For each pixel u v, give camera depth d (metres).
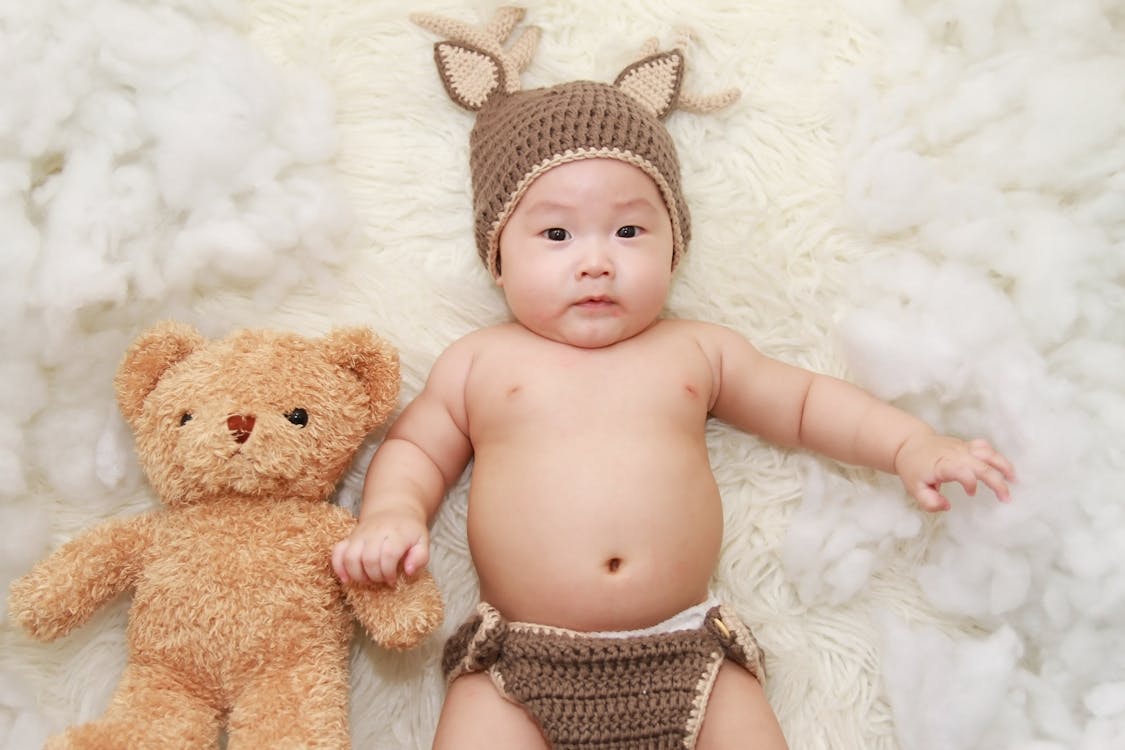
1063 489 1.35
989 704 1.32
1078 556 1.35
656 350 1.42
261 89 1.45
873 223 1.49
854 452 1.40
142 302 1.42
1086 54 1.50
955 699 1.33
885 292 1.49
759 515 1.49
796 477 1.49
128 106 1.40
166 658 1.26
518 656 1.27
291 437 1.28
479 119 1.51
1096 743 1.30
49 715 1.37
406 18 1.57
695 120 1.57
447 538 1.48
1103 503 1.36
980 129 1.49
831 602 1.45
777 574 1.48
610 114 1.38
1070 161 1.45
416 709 1.43
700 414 1.41
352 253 1.52
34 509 1.39
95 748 1.17
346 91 1.55
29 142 1.35
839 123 1.55
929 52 1.55
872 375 1.44
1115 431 1.39
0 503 1.36
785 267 1.53
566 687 1.25
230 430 1.25
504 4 1.56
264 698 1.24
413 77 1.56
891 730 1.41
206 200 1.42
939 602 1.42
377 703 1.42
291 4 1.54
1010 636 1.36
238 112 1.42
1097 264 1.43
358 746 1.41
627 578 1.29
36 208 1.38
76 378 1.41
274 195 1.45
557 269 1.35
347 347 1.35
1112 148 1.45
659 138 1.42
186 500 1.31
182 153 1.38
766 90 1.57
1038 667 1.41
